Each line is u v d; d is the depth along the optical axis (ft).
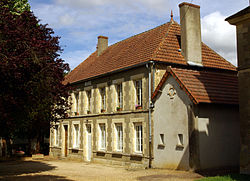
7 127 47.70
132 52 67.72
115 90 67.26
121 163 62.54
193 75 51.24
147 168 54.34
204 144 46.24
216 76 53.67
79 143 81.61
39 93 47.14
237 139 50.21
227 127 49.26
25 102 45.88
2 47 41.34
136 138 59.77
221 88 50.78
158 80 56.08
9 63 39.73
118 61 69.56
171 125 50.42
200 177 40.04
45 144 122.42
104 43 90.38
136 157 58.13
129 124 60.95
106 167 60.29
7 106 42.93
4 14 44.62
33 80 46.16
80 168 59.06
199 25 61.00
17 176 46.91
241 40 41.14
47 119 54.49
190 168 45.52
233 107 50.67
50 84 48.26
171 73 50.55
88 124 78.79
